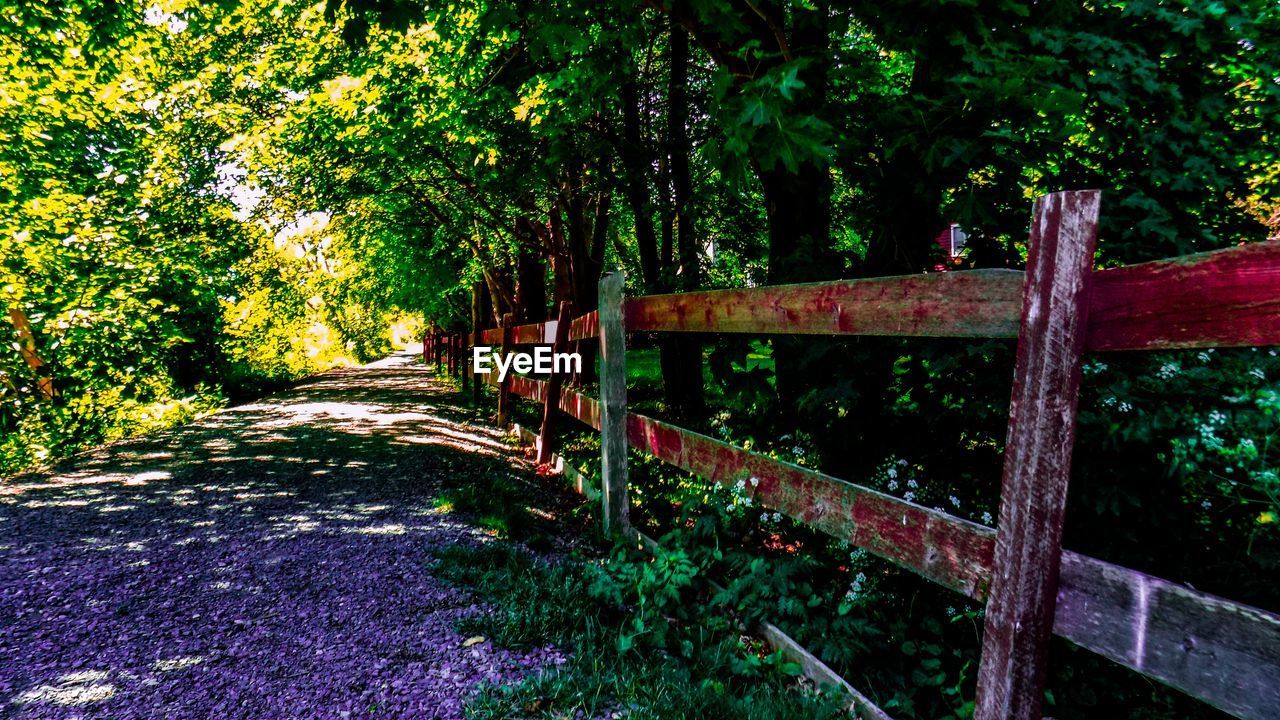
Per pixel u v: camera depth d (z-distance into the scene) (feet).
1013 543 5.34
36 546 12.35
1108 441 7.63
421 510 15.33
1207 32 9.43
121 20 25.91
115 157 34.65
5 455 24.95
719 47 14.08
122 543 12.65
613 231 50.39
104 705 7.33
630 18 16.21
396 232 54.70
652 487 17.29
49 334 30.83
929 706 7.79
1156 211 8.70
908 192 10.93
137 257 32.94
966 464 10.40
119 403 33.60
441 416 33.47
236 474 18.93
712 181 24.79
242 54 35.40
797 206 15.58
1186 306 4.38
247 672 8.09
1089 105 10.16
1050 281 5.10
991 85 9.11
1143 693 7.91
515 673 8.22
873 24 11.37
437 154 39.09
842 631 8.61
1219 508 8.51
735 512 11.55
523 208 41.96
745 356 12.55
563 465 20.02
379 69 27.20
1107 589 4.81
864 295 7.42
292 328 79.00
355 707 7.43
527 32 13.15
